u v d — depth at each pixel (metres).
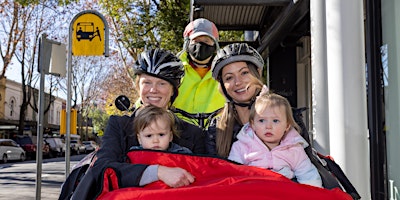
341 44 4.04
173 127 2.89
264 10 7.23
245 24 8.12
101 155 2.64
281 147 2.79
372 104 4.45
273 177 2.41
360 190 3.93
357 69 4.02
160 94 3.20
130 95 34.97
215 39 4.14
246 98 3.16
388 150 4.33
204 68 4.19
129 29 17.45
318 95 4.30
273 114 2.79
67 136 7.45
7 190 14.50
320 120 4.28
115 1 17.80
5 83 49.16
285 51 9.40
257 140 2.85
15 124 50.00
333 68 4.07
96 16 7.87
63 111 8.93
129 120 2.92
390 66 4.31
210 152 3.08
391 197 4.27
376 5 4.50
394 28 4.26
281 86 9.32
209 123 3.60
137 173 2.42
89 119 70.31
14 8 31.22
